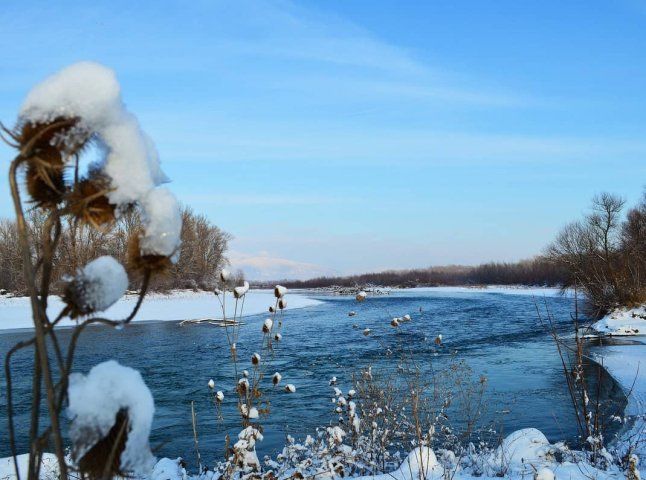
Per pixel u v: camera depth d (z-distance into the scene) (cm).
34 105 99
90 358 1961
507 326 2945
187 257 5597
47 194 106
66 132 99
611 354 2020
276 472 577
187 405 1306
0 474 573
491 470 633
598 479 571
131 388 106
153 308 4300
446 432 821
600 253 3578
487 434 931
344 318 3412
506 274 10494
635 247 3603
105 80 102
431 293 8038
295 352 2030
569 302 4878
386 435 701
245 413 517
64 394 105
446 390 974
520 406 1173
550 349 2100
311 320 3344
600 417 1115
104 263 104
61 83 99
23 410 1238
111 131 104
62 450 99
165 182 116
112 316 3531
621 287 3272
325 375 1565
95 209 103
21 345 107
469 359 1845
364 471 641
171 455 941
